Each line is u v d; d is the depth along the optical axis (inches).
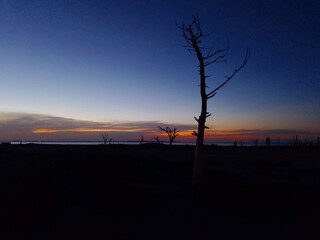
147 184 615.8
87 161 681.0
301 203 413.1
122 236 298.5
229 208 402.6
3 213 292.0
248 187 429.4
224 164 1305.4
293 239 303.7
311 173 965.2
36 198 348.5
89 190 486.3
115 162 681.0
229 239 299.6
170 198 469.4
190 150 3225.9
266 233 320.5
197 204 438.9
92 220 346.6
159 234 309.3
